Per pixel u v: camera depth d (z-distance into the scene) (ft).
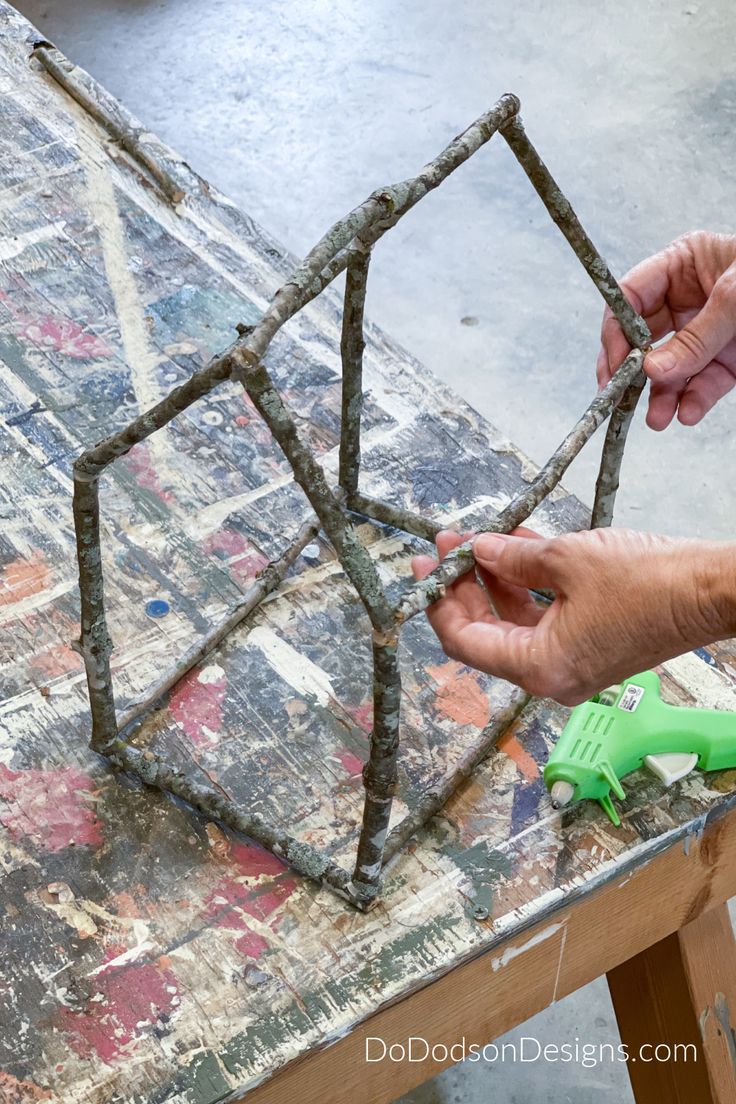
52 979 2.54
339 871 2.64
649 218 7.84
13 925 2.63
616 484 3.19
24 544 3.36
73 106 4.64
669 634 2.35
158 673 3.09
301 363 3.84
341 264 2.53
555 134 8.34
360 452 3.60
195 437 3.65
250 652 3.15
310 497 2.16
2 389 3.73
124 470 3.54
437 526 3.34
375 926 2.62
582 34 9.09
